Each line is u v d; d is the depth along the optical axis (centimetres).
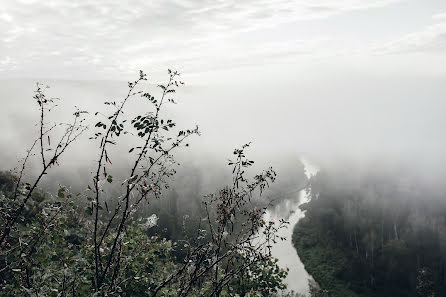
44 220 559
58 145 512
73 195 561
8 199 545
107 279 648
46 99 498
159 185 539
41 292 539
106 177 532
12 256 567
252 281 942
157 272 754
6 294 564
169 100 554
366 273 9050
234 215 641
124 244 673
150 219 782
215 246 632
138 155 532
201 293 695
